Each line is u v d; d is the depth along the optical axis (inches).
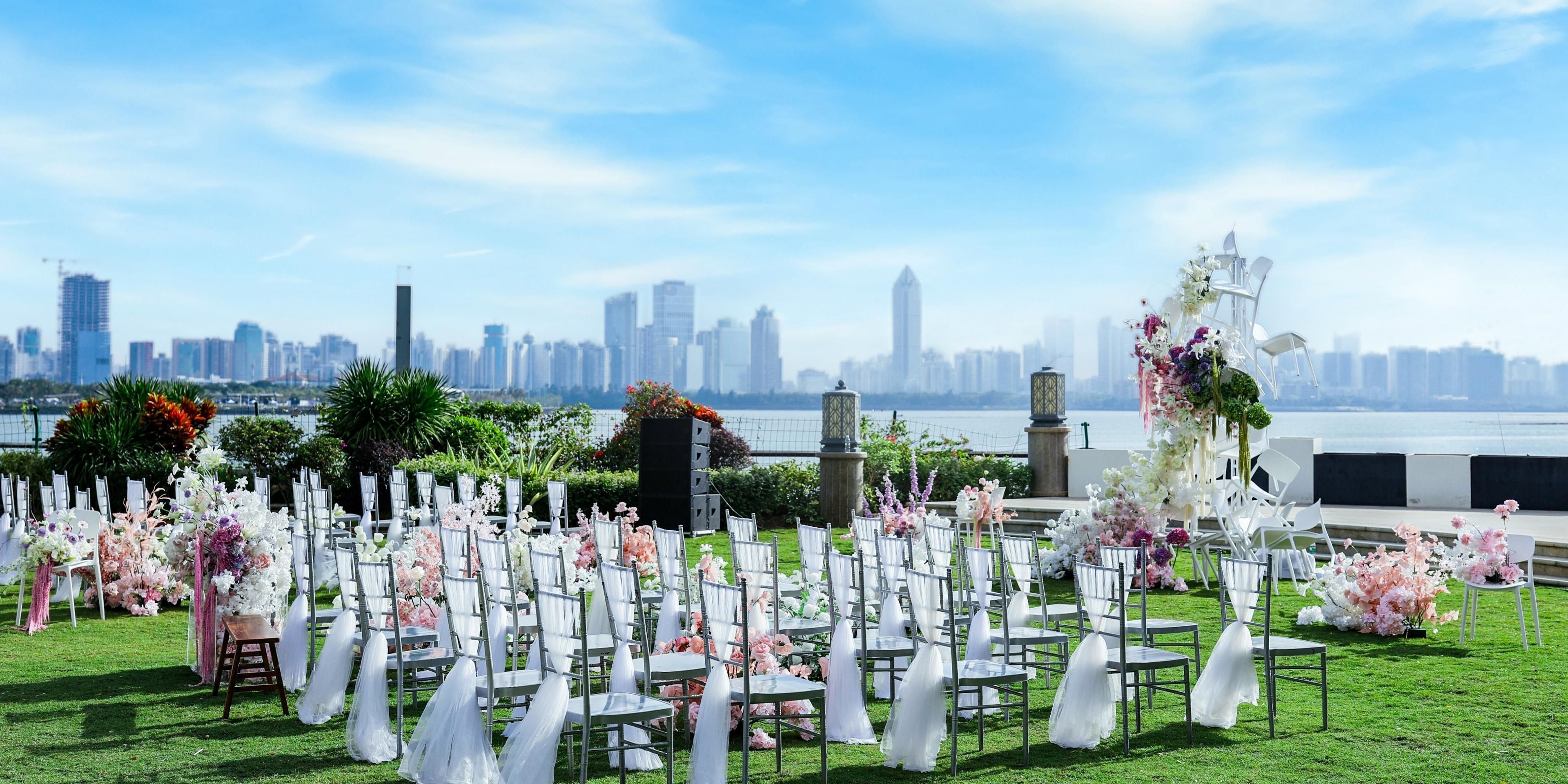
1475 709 221.6
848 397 572.1
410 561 278.5
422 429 662.5
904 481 621.9
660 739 200.7
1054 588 382.6
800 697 177.8
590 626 259.6
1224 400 359.6
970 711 223.0
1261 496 382.9
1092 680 199.8
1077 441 828.6
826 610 249.8
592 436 732.7
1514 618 323.0
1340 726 211.6
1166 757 192.5
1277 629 312.0
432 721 177.3
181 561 259.8
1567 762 186.5
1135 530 374.6
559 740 172.4
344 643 221.5
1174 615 327.9
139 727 213.8
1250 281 369.1
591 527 291.3
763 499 593.9
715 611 177.6
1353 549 446.3
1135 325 372.2
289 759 193.0
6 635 309.7
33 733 208.5
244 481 267.4
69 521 330.3
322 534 364.2
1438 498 558.3
